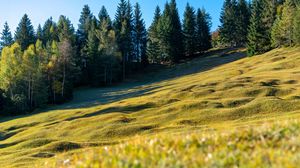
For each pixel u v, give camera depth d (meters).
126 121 66.12
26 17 172.38
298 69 99.44
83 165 11.44
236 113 61.03
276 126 13.09
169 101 78.31
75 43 167.62
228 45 181.50
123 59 153.25
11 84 109.94
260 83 83.38
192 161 10.38
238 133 12.77
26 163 45.03
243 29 174.12
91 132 61.31
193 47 171.25
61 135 63.19
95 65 140.38
